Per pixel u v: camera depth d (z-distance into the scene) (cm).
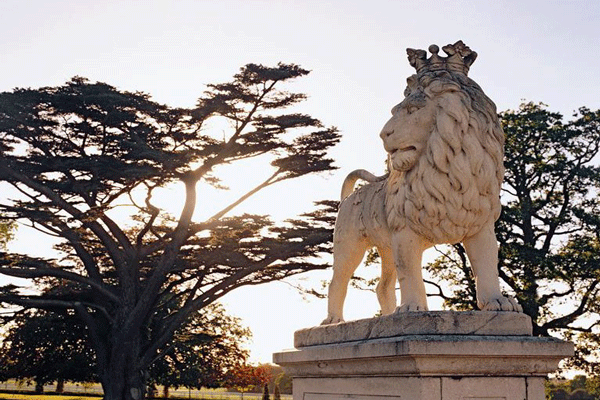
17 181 2417
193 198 2464
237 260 2522
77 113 2270
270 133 2348
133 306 2652
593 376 2330
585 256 2233
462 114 496
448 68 523
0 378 3544
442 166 492
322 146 2439
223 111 2277
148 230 2739
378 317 488
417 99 506
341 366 516
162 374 3869
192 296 2783
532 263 2173
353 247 605
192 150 2283
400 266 514
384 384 472
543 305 2288
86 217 2381
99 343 2705
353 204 607
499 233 2289
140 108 2266
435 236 503
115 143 2302
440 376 439
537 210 2355
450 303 2319
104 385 2642
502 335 461
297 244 2512
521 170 2361
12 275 2528
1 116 2255
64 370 3481
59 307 2775
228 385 5172
